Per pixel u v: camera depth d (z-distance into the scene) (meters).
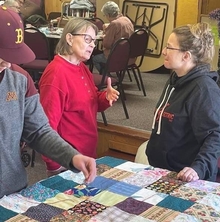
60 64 2.35
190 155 2.06
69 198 1.54
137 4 6.25
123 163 1.89
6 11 1.42
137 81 5.18
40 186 1.63
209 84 1.99
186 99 2.02
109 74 4.45
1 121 1.49
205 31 2.04
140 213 1.42
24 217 1.39
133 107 4.51
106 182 1.67
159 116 2.12
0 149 1.50
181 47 2.02
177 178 1.73
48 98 2.29
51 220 1.38
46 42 4.20
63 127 2.40
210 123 1.94
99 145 3.90
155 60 6.11
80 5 5.94
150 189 1.62
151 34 6.10
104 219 1.38
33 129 1.60
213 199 1.53
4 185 1.53
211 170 1.88
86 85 2.45
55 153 1.55
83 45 2.34
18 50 1.42
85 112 2.43
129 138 3.71
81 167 1.46
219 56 3.03
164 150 2.10
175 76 2.14
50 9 7.20
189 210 1.44
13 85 1.52
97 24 5.89
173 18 5.92
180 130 2.05
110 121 4.04
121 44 4.00
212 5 4.16
